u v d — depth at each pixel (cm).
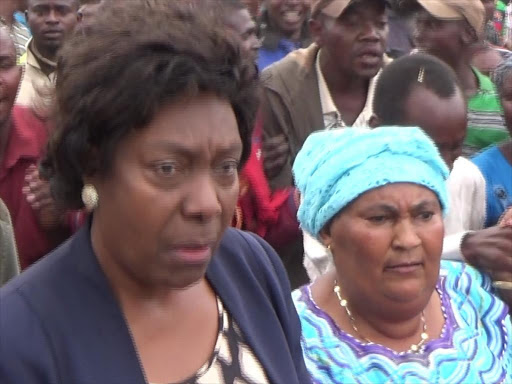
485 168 263
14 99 264
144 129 107
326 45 320
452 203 234
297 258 282
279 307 136
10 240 207
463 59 361
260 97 120
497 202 259
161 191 108
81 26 115
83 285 114
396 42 430
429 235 162
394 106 224
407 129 164
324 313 171
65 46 113
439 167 165
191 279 112
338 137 166
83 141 108
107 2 116
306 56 324
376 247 160
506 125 297
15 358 106
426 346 168
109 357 111
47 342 109
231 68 110
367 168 159
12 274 206
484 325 181
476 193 244
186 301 123
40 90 122
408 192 159
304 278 282
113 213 111
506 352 180
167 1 115
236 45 112
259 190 267
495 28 556
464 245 203
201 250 111
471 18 355
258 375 123
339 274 169
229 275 131
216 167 112
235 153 113
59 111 111
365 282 163
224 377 121
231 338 125
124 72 105
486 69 400
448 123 219
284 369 127
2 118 259
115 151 108
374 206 159
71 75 109
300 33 476
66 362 109
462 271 188
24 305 110
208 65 107
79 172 112
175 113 107
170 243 109
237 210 266
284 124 305
